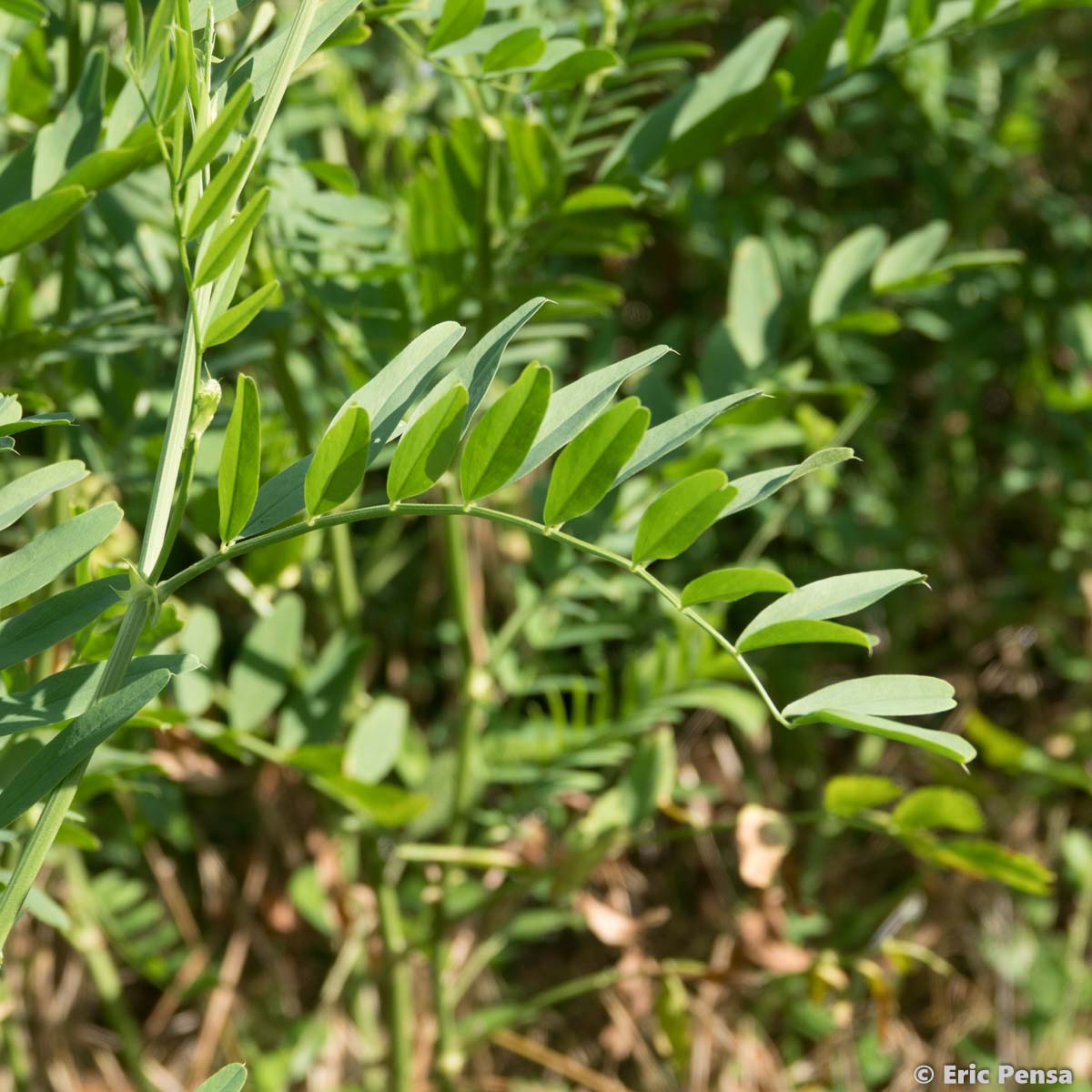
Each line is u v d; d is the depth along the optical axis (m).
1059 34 1.95
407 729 1.38
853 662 1.88
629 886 1.73
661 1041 1.34
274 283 0.74
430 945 1.13
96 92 0.84
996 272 1.82
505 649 1.12
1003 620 1.87
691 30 1.78
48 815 0.73
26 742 0.83
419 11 0.87
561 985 1.73
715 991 1.70
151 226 1.01
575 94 1.02
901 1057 1.74
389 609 1.79
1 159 0.91
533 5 0.95
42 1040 1.52
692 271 1.88
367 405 0.76
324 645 1.24
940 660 1.93
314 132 1.44
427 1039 1.48
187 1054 1.59
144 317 0.96
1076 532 1.74
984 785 1.32
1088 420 1.70
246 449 0.73
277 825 1.60
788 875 1.10
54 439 0.93
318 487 0.74
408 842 1.25
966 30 0.94
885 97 1.62
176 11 0.75
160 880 1.48
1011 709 1.93
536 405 0.73
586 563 1.09
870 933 1.75
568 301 1.00
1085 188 2.03
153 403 1.02
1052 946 1.83
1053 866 1.87
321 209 0.95
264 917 1.54
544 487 1.10
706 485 0.73
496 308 0.99
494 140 0.95
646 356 0.76
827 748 1.87
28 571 0.74
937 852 0.97
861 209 1.97
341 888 1.28
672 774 1.13
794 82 0.94
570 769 1.25
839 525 1.71
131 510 1.09
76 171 0.80
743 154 1.81
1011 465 1.92
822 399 1.73
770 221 1.74
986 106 1.78
